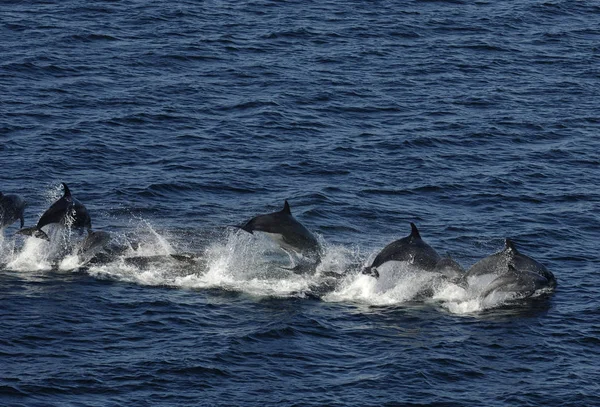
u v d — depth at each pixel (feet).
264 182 550.36
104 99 646.74
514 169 575.79
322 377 353.31
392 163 580.71
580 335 388.78
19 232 438.40
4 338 369.09
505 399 342.64
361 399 339.36
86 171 551.59
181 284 429.38
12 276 428.97
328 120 637.71
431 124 636.07
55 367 351.05
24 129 596.29
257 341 376.89
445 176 564.71
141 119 621.72
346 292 428.97
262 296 420.77
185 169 560.20
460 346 378.53
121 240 476.54
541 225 503.61
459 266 429.79
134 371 350.23
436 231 496.23
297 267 442.50
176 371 351.25
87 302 404.98
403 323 399.03
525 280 423.23
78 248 451.12
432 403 338.54
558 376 358.23
